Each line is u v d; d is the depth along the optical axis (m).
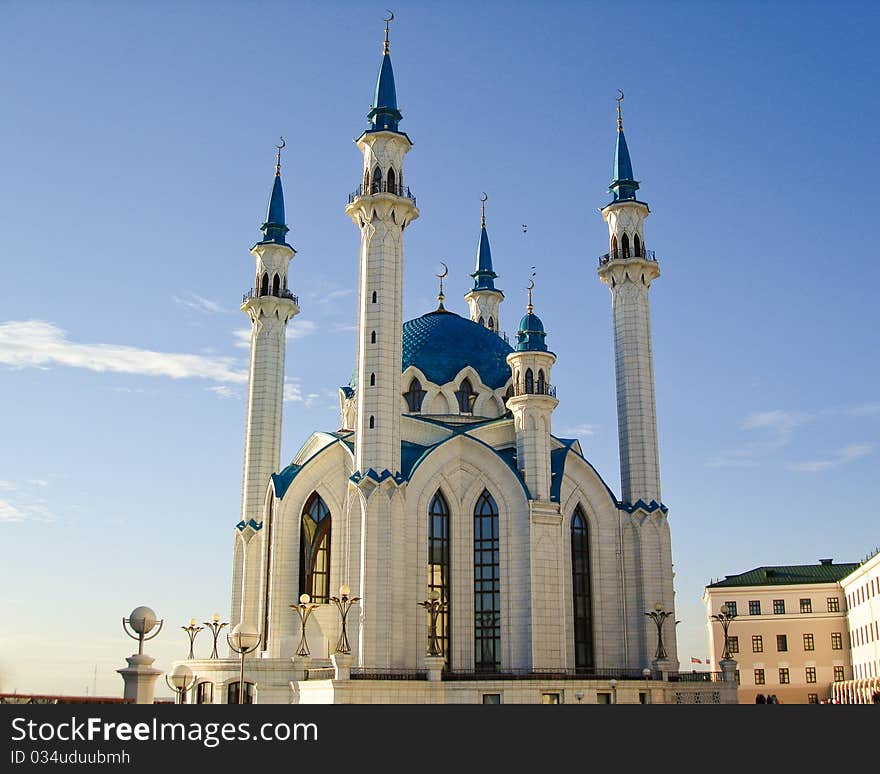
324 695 78.06
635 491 100.62
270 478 100.38
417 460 91.88
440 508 92.94
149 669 47.66
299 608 86.19
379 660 82.62
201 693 89.62
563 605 90.44
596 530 98.38
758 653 150.62
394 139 97.00
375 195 94.00
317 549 95.56
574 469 98.81
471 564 91.75
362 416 89.56
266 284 111.06
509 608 89.56
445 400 105.25
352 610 85.31
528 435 93.50
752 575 157.75
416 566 89.06
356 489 87.69
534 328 97.69
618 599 97.50
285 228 114.50
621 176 110.38
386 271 93.00
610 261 106.88
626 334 105.06
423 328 111.19
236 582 102.31
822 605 150.25
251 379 108.25
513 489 92.12
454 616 90.06
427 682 80.19
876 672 130.00
